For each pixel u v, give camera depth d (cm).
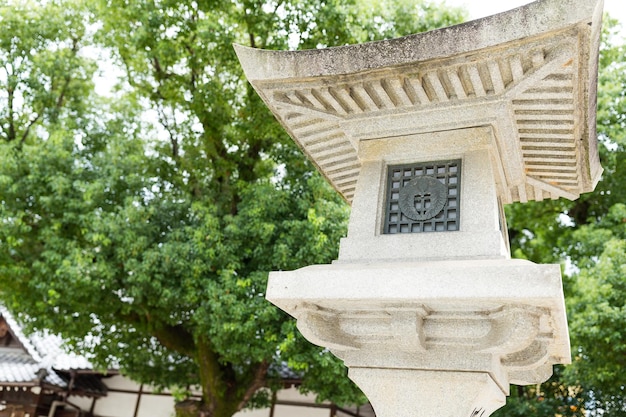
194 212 1090
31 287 1123
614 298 1051
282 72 426
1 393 1602
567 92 389
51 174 1120
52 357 1659
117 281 1096
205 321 1012
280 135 1156
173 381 1338
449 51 374
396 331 387
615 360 1052
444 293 349
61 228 1112
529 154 487
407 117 440
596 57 372
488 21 363
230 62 1162
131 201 1066
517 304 347
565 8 334
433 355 407
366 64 400
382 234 428
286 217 1084
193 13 1195
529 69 375
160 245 1034
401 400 412
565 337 391
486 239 388
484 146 419
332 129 487
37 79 1270
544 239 1463
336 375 1056
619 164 1331
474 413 409
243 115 1195
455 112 423
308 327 411
